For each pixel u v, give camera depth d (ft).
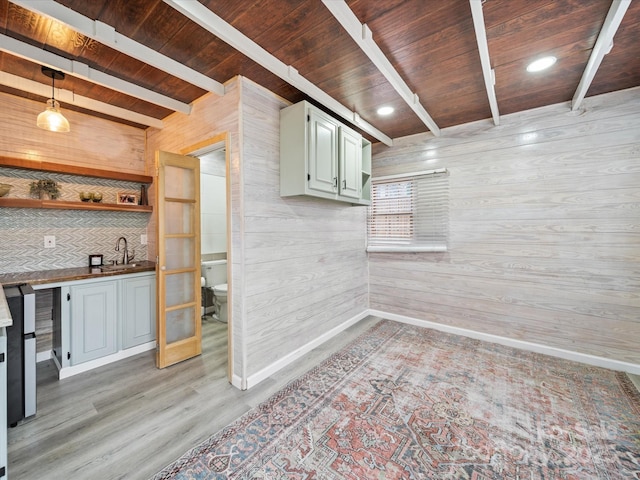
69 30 5.52
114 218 10.55
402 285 12.36
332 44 6.05
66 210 9.45
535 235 9.45
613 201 8.32
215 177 13.66
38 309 8.77
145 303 9.48
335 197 8.93
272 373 8.03
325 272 10.37
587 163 8.64
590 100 8.57
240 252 7.30
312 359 8.93
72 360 7.88
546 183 9.25
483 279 10.40
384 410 6.37
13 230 8.49
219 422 6.00
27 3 4.54
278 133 8.23
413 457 5.07
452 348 9.70
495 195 10.12
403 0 4.90
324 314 10.33
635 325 8.10
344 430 5.75
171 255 8.66
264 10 5.07
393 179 12.32
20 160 8.10
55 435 5.63
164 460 5.03
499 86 8.01
